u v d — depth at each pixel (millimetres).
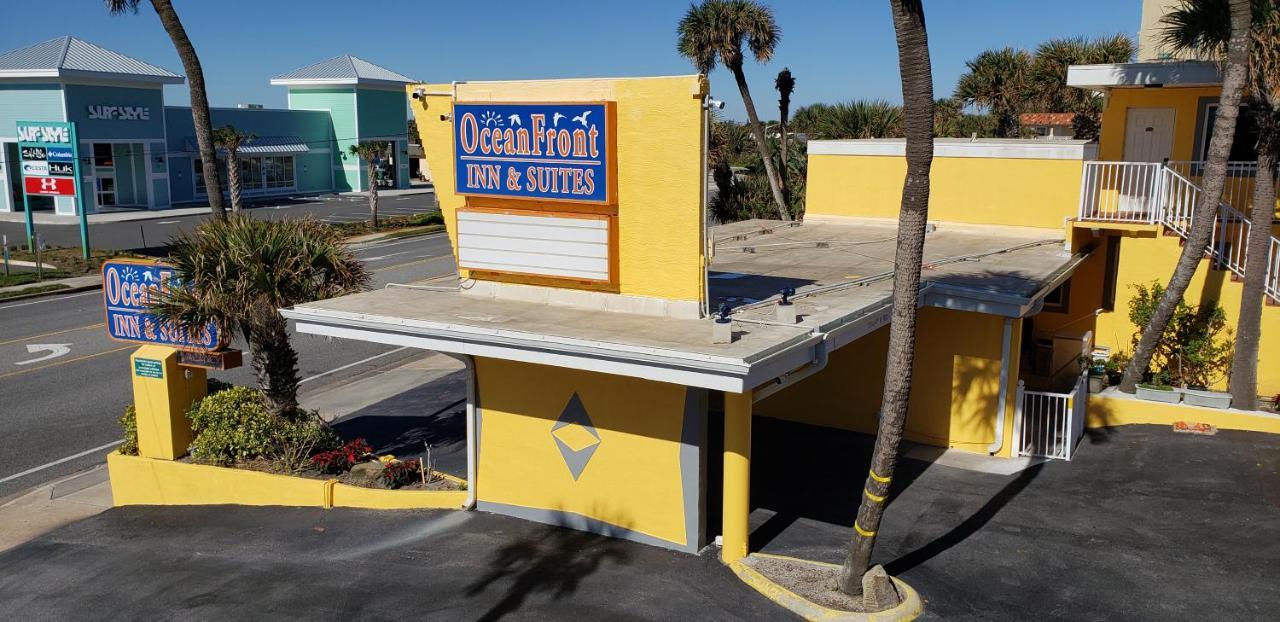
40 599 10547
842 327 10352
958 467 13430
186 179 59594
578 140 10562
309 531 11984
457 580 10086
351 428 17141
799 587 9352
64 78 50062
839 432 15156
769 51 29953
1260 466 12859
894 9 7816
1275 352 16078
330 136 71312
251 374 21281
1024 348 19062
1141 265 17516
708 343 9133
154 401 14055
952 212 19547
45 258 38219
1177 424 14633
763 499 12133
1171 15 15969
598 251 10734
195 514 13289
